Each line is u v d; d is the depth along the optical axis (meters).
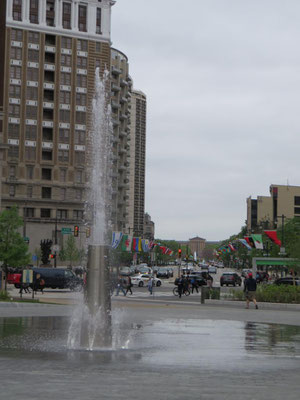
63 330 21.53
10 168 117.19
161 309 34.62
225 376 12.33
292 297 40.03
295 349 17.17
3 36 72.12
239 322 26.89
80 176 122.31
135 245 97.81
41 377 11.88
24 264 55.81
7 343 17.69
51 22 121.94
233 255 198.75
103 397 9.90
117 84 147.50
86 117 123.38
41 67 120.31
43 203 118.25
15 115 118.12
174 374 12.50
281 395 10.32
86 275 16.88
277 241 71.75
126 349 16.73
